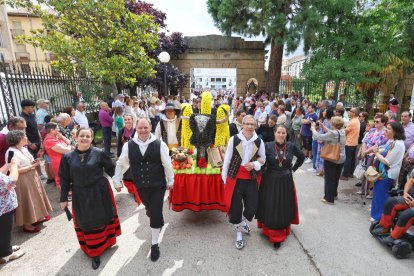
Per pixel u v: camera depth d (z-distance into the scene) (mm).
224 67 19891
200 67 19969
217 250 3402
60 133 4926
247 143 3289
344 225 4000
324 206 4648
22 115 5453
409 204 3213
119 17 9703
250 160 3309
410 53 11148
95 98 11969
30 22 28500
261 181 3520
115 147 9062
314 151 6539
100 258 3250
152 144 3160
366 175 3904
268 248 3443
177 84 17875
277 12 13328
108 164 3164
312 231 3838
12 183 3039
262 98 14836
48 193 5242
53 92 9258
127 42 9625
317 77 11258
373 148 3904
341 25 11695
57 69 9438
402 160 4008
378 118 4684
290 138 8367
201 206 4039
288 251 3379
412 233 3258
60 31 9594
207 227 3969
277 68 15930
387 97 14102
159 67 16438
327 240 3613
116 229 3428
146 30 10562
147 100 13172
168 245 3510
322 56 11781
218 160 3990
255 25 15312
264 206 3447
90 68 8930
